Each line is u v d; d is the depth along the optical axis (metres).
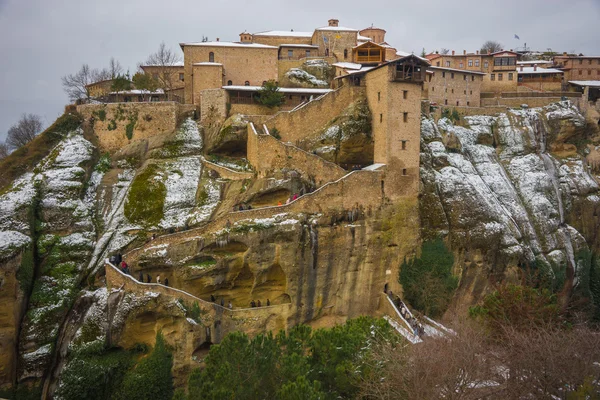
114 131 59.12
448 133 67.62
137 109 59.34
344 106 58.28
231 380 26.44
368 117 56.41
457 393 27.86
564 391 29.89
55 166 52.78
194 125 59.53
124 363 39.00
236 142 56.72
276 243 44.78
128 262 42.78
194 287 43.25
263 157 51.75
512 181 69.94
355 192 49.59
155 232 47.81
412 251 52.44
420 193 53.59
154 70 76.25
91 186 53.19
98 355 38.84
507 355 32.69
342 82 66.44
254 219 45.03
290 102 64.44
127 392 36.62
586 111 81.81
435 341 33.28
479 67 93.06
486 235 54.78
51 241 46.34
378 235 50.66
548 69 96.06
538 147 74.00
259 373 27.59
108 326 39.34
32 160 53.69
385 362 29.09
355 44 78.00
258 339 29.28
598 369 30.31
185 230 47.31
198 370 29.08
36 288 43.97
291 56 76.94
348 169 57.44
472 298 54.94
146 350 40.16
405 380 28.27
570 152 77.75
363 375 28.78
